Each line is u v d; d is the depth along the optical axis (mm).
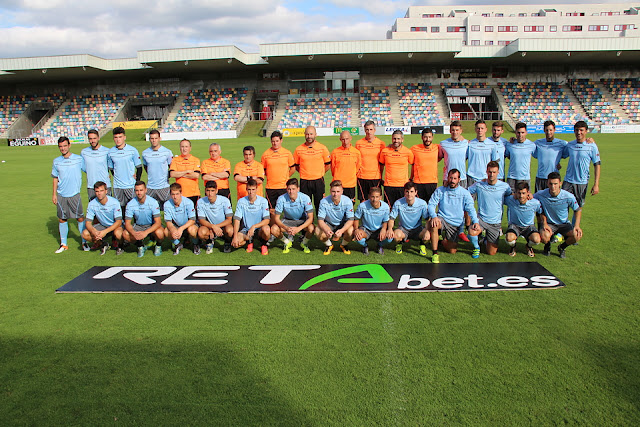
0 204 9398
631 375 2826
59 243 6281
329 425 2430
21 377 2938
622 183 9945
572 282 4328
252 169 6156
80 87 38969
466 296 4066
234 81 37781
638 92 34250
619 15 55469
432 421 2447
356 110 34812
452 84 36344
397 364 2984
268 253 5578
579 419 2453
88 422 2500
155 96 37125
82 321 3729
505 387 2730
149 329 3559
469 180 6379
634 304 3803
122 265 5195
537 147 6328
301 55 30688
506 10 59344
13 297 4266
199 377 2891
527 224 5156
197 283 4520
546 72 36062
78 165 5918
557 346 3172
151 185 6336
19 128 35750
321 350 3178
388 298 4059
